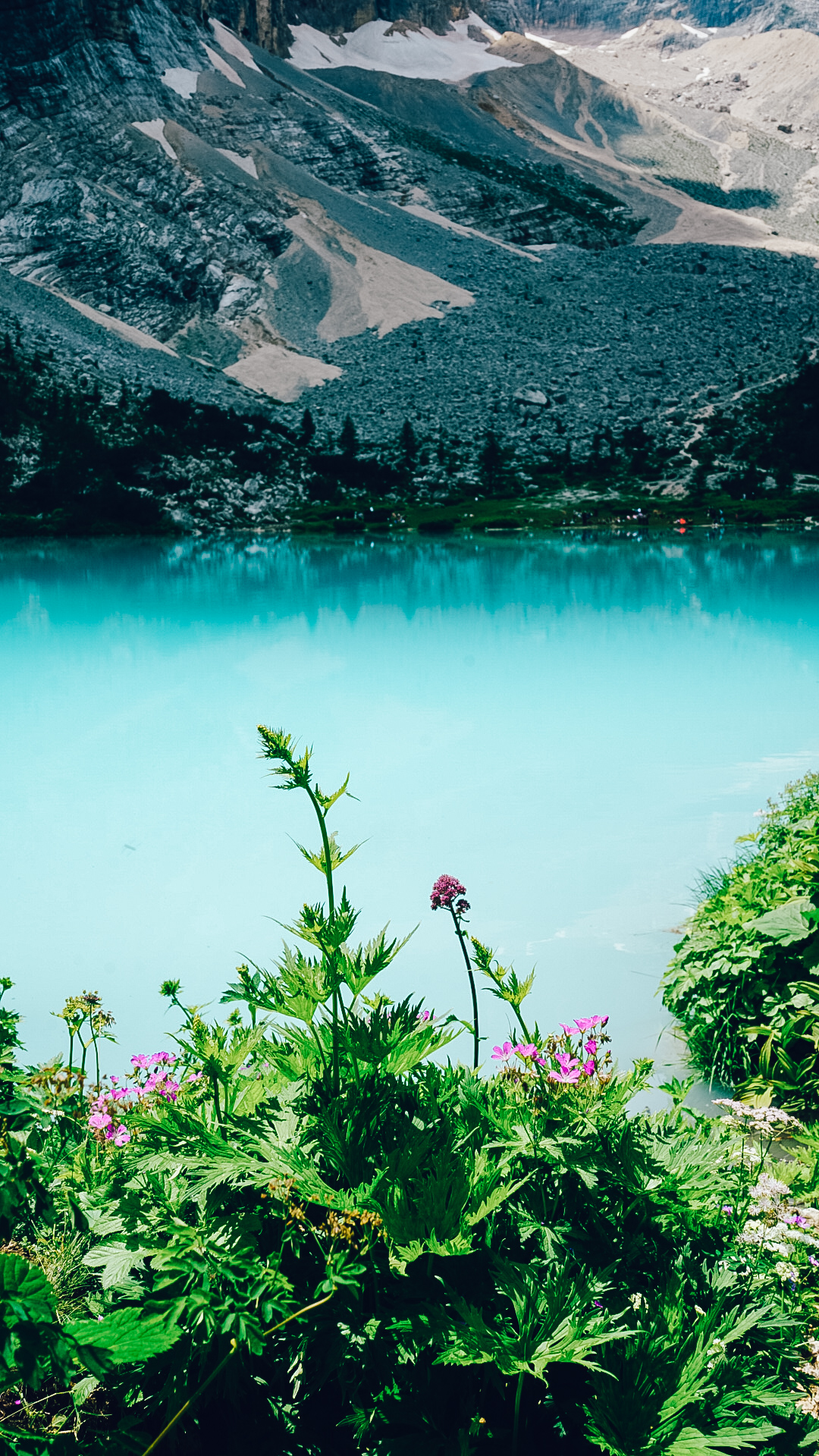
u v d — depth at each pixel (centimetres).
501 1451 216
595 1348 223
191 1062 328
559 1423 222
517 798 1059
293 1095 279
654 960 635
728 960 518
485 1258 240
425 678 1903
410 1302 230
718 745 1298
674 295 14488
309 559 5434
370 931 698
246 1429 228
